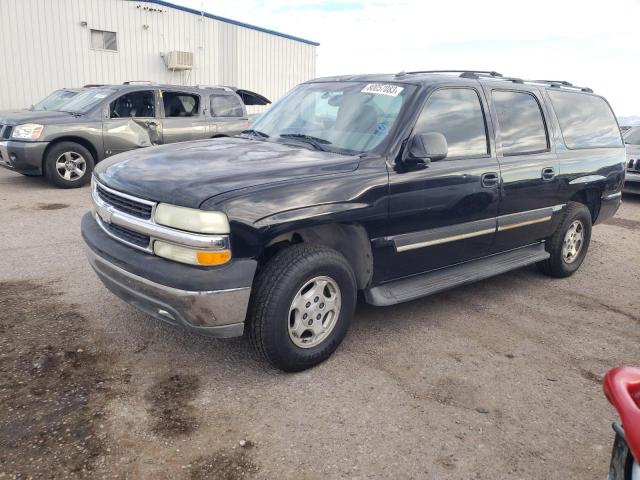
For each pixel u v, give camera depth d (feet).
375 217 11.80
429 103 13.19
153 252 10.28
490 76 15.92
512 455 9.15
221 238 9.69
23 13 49.83
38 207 25.32
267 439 9.16
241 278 9.86
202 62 62.23
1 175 34.35
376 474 8.48
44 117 29.89
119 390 10.32
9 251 18.24
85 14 53.06
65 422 9.25
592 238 25.13
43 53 51.49
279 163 11.46
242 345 12.35
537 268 18.94
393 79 14.07
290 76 71.67
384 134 12.62
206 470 8.36
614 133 19.97
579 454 9.29
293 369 11.19
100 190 11.97
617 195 19.77
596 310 15.93
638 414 4.90
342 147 12.85
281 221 10.23
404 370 11.73
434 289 13.44
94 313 13.50
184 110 35.45
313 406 10.18
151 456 8.59
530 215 15.92
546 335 13.98
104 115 31.60
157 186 10.39
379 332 13.56
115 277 10.90
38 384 10.33
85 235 11.97
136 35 56.70
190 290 9.66
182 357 11.68
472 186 13.76
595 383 11.69
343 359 12.06
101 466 8.30
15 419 9.24
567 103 17.92
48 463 8.28
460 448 9.24
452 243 13.79
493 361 12.38
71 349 11.69
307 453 8.87
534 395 11.05
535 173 15.64
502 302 16.15
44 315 13.24
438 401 10.61
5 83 50.06
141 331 12.67
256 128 15.42
